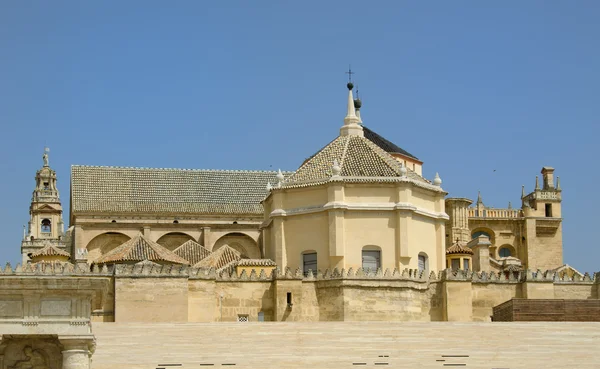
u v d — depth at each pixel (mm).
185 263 92438
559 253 121625
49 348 43281
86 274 79188
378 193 86625
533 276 85562
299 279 82500
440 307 84750
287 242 87875
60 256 99938
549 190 122750
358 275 82250
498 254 120688
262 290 82625
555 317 77125
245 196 120250
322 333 64062
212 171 124062
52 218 150875
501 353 61438
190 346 60594
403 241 85438
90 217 112625
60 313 41969
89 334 41906
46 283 41812
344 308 81438
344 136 96375
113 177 119688
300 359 58906
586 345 63688
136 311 78750
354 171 88250
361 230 85625
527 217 120812
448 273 84750
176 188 119750
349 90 98812
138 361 57406
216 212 115625
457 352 61469
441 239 90500
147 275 79500
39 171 153500
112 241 113062
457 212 117312
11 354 42969
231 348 60625
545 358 60625
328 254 85312
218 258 93312
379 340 63094
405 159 112438
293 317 81812
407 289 82750
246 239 116000
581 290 86312
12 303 41781
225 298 81750
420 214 87812
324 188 86812
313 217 86812
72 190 116375
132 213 113562
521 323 68062
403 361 59344
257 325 65125
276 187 88688
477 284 85312
